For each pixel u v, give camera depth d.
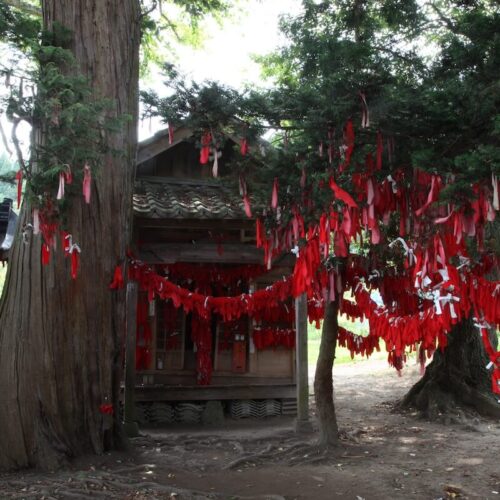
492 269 5.18
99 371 5.86
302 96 3.61
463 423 8.41
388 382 12.66
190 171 9.21
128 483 5.04
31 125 4.13
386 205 3.94
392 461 6.28
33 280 5.61
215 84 3.91
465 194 3.14
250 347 9.38
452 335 9.41
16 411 5.41
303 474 5.72
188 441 7.25
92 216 5.80
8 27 4.31
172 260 8.06
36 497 4.61
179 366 9.17
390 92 3.48
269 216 4.98
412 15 5.38
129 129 6.29
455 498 4.95
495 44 3.27
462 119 3.40
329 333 6.61
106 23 6.06
